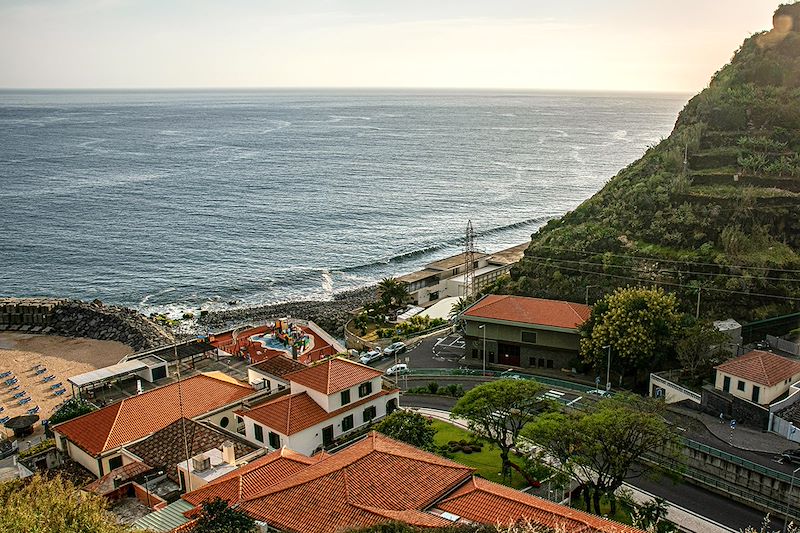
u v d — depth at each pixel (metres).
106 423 63.59
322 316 128.62
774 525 52.34
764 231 98.88
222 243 189.50
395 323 114.56
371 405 68.06
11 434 84.75
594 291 99.75
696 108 132.50
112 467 59.91
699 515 53.88
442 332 107.19
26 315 130.88
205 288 154.50
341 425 65.38
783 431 62.06
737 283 91.06
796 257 94.44
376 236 198.12
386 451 46.47
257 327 111.00
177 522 42.75
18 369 109.94
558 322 88.31
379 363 95.00
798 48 133.75
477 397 59.03
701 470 59.03
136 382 81.38
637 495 56.84
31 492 41.25
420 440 59.59
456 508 40.91
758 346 82.12
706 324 78.62
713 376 74.44
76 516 38.50
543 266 109.06
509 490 44.16
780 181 106.00
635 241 105.69
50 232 196.88
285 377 68.19
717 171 111.94
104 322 127.69
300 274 164.75
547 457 59.47
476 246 187.25
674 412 67.69
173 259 175.00
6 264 169.12
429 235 199.75
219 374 77.19
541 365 90.25
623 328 78.69
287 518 39.28
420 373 88.44
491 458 63.19
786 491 53.31
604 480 57.03
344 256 179.38
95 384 79.94
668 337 78.00
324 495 40.81
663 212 107.19
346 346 108.75
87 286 155.25
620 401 58.31
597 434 50.91
